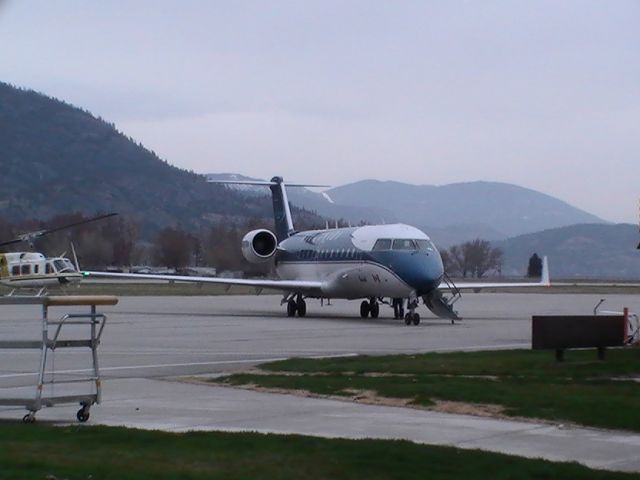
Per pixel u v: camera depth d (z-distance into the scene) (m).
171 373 23.66
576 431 15.54
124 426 15.62
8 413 17.23
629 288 129.12
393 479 11.74
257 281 51.84
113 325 43.03
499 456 13.05
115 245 134.75
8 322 44.69
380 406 18.00
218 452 13.10
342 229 52.50
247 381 21.38
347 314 55.66
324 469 12.11
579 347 25.25
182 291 99.75
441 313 46.59
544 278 55.69
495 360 25.11
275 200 62.81
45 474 11.41
